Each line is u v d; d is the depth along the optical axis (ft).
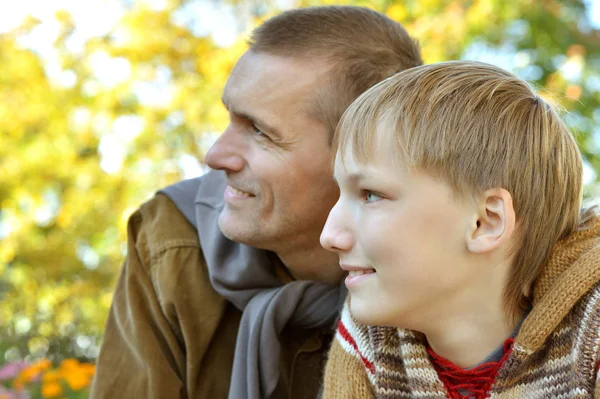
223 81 18.67
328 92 4.23
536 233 3.43
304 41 4.28
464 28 16.07
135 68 20.34
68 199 22.18
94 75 22.07
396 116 3.30
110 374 4.76
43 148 22.24
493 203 3.30
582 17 18.74
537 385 3.43
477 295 3.40
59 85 22.39
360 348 3.79
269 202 4.32
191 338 4.68
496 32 16.92
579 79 16.43
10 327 12.48
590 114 16.40
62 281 22.06
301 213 4.33
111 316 5.04
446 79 3.45
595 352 3.26
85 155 22.84
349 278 3.43
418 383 3.54
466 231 3.28
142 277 4.94
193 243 4.92
